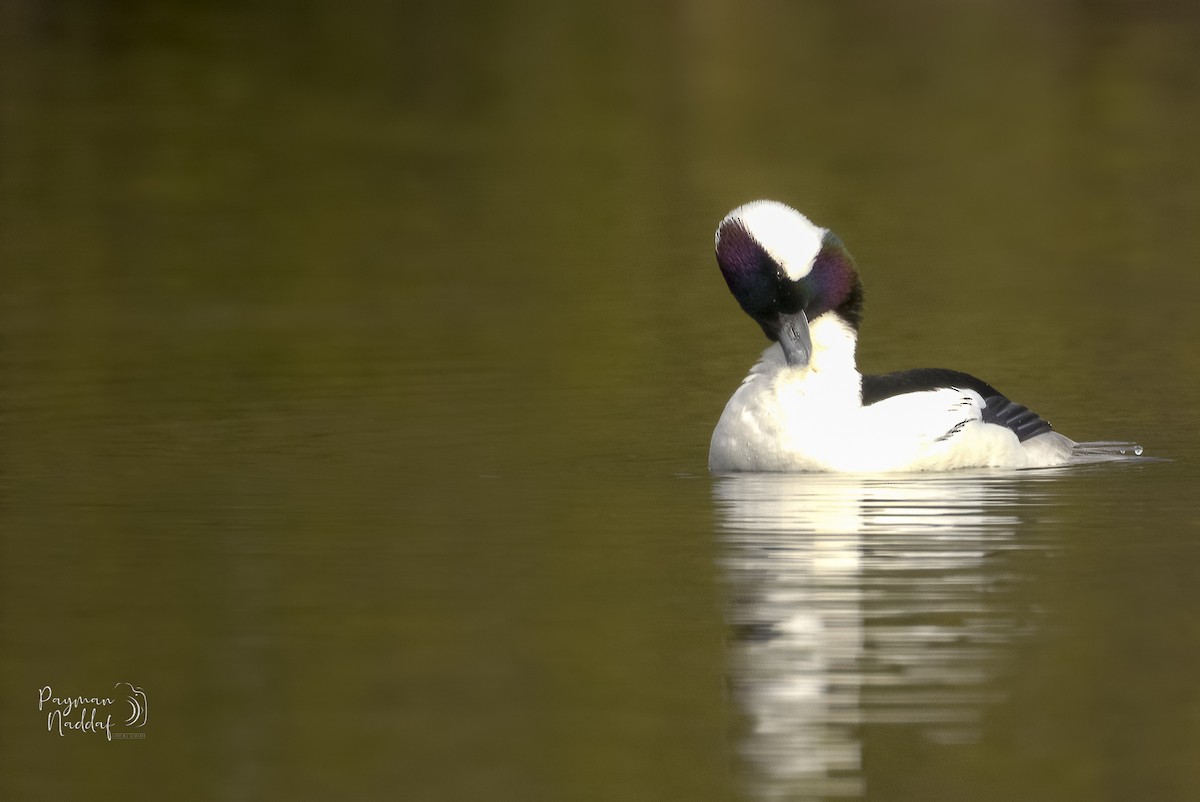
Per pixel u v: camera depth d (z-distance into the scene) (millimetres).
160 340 21391
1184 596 11922
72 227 28906
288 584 12484
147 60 47188
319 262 26250
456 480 15281
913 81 42938
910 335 21125
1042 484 14711
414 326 22062
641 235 27828
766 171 32938
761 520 13773
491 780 9492
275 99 42000
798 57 46812
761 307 14742
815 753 9766
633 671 10836
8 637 11508
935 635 11297
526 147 36156
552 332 21594
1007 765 9586
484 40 50375
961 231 27547
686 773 9508
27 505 14570
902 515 13805
